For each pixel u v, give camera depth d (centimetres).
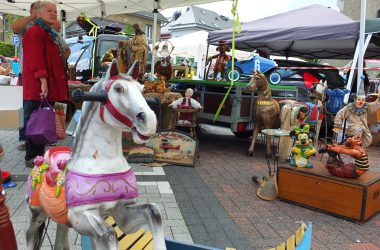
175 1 739
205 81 694
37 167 196
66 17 983
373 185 380
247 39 948
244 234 334
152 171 528
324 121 810
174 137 577
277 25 958
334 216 388
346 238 337
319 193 397
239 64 731
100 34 896
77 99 151
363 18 745
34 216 201
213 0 700
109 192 162
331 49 1188
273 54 1323
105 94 156
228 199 427
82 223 158
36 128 382
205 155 659
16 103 215
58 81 453
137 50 552
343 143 414
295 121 596
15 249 145
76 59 905
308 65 1070
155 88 587
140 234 237
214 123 736
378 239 338
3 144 630
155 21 741
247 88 629
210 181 496
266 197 431
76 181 162
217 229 341
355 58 802
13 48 2177
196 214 374
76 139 171
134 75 163
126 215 172
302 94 879
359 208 369
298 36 879
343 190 379
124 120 155
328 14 960
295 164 429
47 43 442
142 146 582
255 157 656
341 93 771
